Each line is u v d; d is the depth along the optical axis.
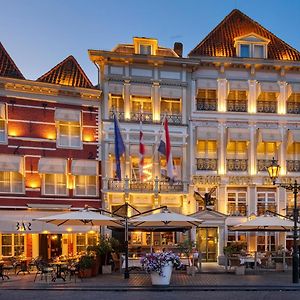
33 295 19.27
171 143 33.69
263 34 37.34
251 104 34.84
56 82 32.34
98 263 26.08
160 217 25.34
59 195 31.88
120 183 32.81
